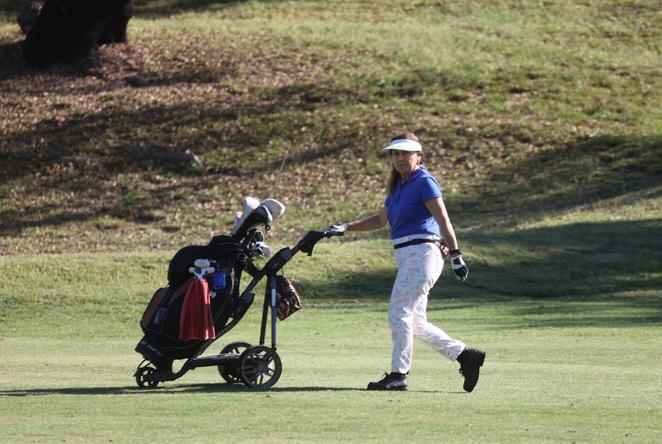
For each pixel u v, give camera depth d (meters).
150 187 95.31
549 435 19.70
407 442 18.89
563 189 93.94
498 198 92.94
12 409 22.53
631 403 23.89
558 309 56.09
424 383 28.12
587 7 143.25
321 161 99.31
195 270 26.03
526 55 123.62
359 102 109.56
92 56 114.69
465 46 125.81
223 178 96.88
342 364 33.72
